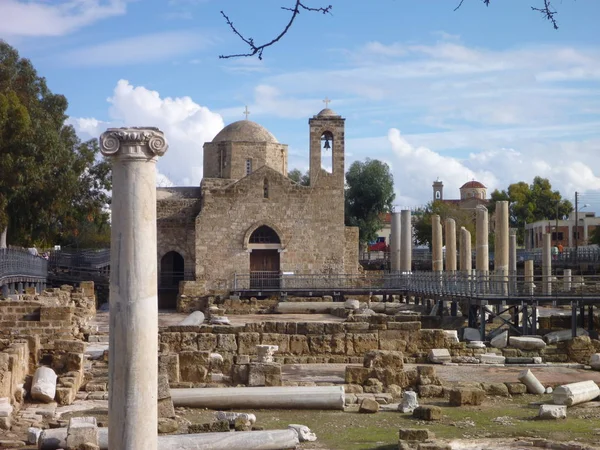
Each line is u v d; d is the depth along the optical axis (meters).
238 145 82.94
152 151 12.70
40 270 66.00
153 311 12.69
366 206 115.69
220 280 74.75
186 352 27.67
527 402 26.73
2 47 73.69
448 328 45.94
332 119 76.19
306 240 75.62
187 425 20.75
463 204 157.25
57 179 69.56
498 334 41.22
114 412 12.48
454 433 21.50
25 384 25.17
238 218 75.06
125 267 12.52
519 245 146.88
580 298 42.19
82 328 41.41
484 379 30.53
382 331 35.78
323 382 28.78
